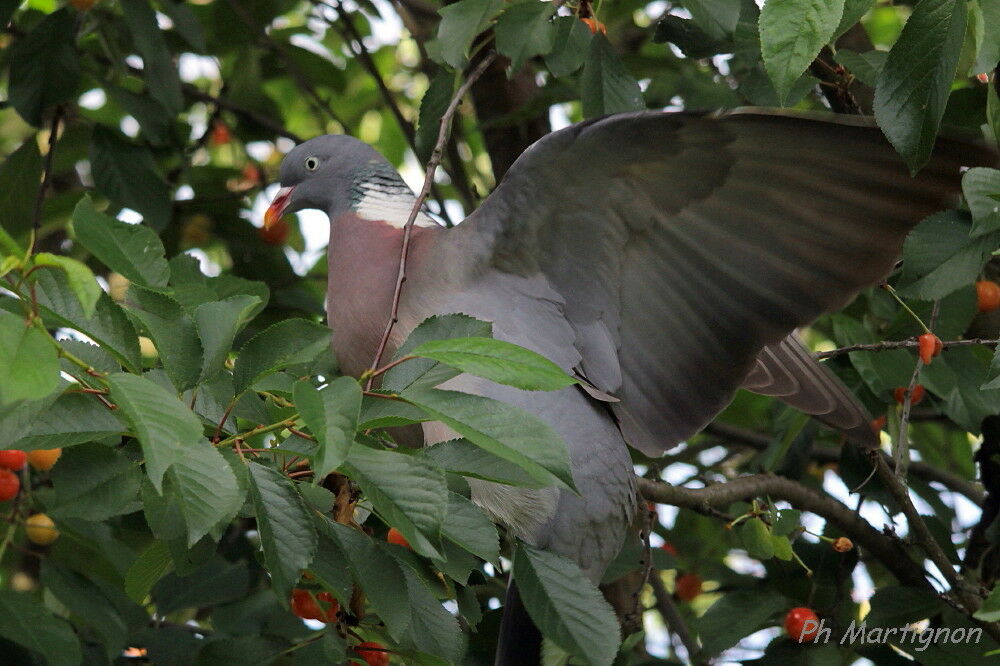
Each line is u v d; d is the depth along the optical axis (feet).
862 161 20.48
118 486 16.49
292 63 36.42
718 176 21.40
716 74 33.35
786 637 25.77
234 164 37.86
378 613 17.31
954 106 26.76
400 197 26.08
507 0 23.79
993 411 26.35
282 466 18.04
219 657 21.30
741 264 22.30
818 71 26.76
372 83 44.57
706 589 35.60
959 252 22.15
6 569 29.50
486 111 34.24
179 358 16.70
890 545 28.14
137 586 18.86
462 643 18.76
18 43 29.76
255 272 34.50
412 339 17.11
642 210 22.31
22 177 32.53
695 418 23.93
